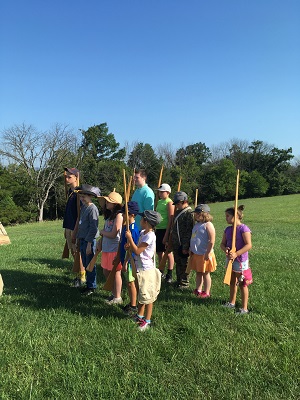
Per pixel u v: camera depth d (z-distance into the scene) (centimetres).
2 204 3719
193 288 612
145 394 303
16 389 310
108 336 407
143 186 638
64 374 329
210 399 298
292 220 2305
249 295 562
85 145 5794
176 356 363
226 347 381
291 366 344
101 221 2328
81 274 629
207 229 546
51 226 2511
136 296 490
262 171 7081
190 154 7819
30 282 648
